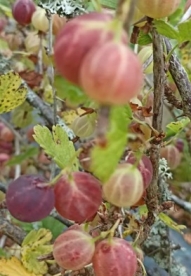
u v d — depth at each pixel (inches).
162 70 6.3
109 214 6.1
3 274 7.6
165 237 10.0
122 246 5.6
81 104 11.9
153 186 6.5
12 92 7.8
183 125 7.3
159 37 6.2
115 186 5.2
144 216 7.1
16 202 5.4
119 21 3.6
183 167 12.7
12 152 14.6
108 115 3.5
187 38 6.3
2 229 8.4
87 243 5.7
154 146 6.3
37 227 10.2
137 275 6.8
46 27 10.9
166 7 5.8
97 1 5.0
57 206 5.4
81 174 5.4
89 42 3.7
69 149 6.6
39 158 13.6
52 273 8.1
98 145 3.6
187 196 13.2
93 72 3.4
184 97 7.2
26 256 7.8
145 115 6.8
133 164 5.5
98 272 5.7
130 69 3.4
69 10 8.3
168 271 10.0
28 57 12.3
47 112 10.9
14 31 13.7
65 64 3.7
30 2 10.9
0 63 11.5
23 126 12.6
